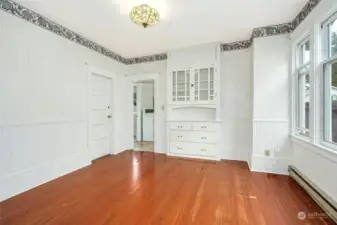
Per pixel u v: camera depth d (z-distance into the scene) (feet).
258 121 10.62
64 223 5.82
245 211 6.51
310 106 7.67
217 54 12.71
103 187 8.54
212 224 5.77
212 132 13.10
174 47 13.50
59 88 10.12
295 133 9.63
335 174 6.07
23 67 8.34
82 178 9.68
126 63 16.31
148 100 20.45
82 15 8.96
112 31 10.77
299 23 8.79
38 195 7.76
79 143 11.46
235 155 13.08
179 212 6.44
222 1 7.75
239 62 12.74
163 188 8.41
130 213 6.39
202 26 10.14
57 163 9.88
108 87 14.69
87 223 5.82
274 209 6.64
